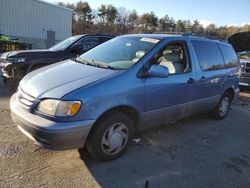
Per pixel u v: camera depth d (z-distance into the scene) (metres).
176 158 3.93
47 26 27.25
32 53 7.11
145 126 4.10
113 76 3.55
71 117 3.11
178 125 5.39
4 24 22.83
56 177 3.21
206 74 5.02
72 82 3.39
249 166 3.86
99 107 3.31
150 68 3.84
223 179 3.47
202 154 4.14
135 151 4.04
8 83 7.54
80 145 3.27
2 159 3.49
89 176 3.29
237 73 6.18
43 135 3.06
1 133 4.25
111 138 3.59
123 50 4.38
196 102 4.90
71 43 7.93
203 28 57.19
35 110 3.23
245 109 7.13
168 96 4.24
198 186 3.28
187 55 4.70
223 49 5.75
